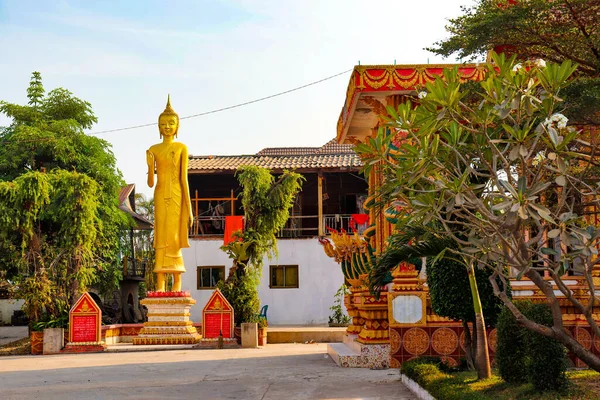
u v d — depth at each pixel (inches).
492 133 395.5
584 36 507.5
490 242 342.6
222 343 972.6
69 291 1044.5
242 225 1315.2
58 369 725.3
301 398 489.1
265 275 1398.9
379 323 649.6
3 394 545.3
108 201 1350.9
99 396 525.3
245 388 546.6
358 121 795.4
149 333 1027.3
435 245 466.6
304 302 1391.5
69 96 1443.2
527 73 362.6
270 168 1435.8
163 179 1101.1
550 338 398.6
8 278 1188.5
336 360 689.0
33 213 1011.3
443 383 430.9
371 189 645.3
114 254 1364.4
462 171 423.8
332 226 1510.8
